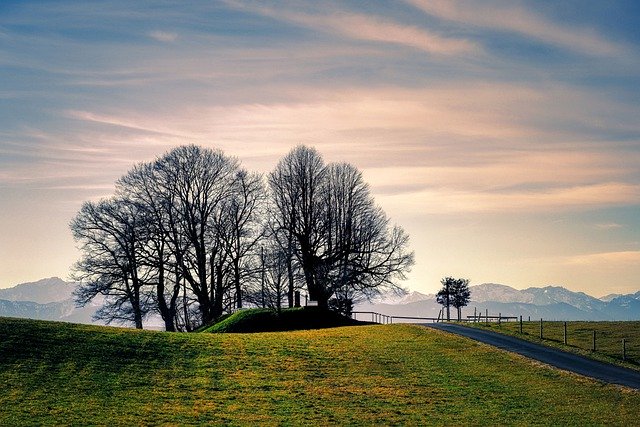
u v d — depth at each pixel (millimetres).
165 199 101125
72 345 58438
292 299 104812
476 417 43719
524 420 42938
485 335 71562
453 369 56312
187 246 100688
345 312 105938
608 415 43344
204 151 104125
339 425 42219
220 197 103812
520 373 54219
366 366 57594
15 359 53344
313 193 107000
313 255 105000
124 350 58812
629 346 63062
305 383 52188
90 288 99875
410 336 71250
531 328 76750
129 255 99812
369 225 106188
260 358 59531
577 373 53281
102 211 101250
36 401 45000
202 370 55031
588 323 81562
